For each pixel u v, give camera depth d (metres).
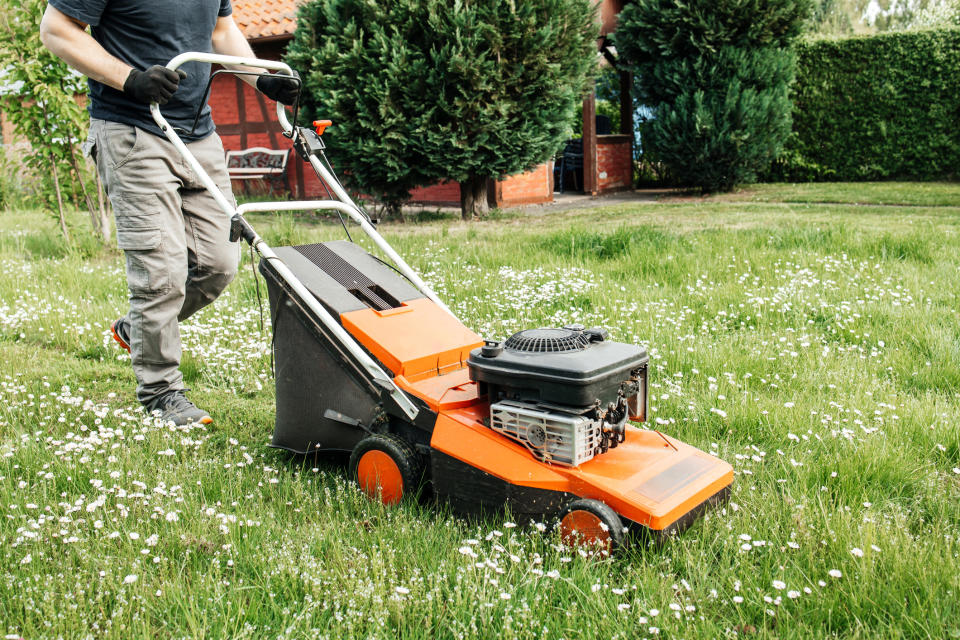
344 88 9.95
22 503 2.98
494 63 9.75
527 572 2.43
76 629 2.24
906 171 16.53
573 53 10.16
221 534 2.80
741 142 13.55
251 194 14.69
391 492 3.05
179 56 3.43
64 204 9.33
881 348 4.89
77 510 2.89
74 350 5.35
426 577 2.51
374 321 3.23
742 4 12.99
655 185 18.19
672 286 6.56
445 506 2.93
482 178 11.44
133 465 3.32
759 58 13.31
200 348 4.94
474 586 2.35
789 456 3.43
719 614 2.38
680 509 2.58
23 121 8.65
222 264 4.09
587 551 2.58
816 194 13.80
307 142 3.85
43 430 3.80
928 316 5.36
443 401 2.93
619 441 2.89
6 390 4.22
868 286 6.14
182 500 2.89
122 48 3.67
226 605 2.34
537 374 2.68
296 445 3.43
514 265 7.38
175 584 2.44
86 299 6.55
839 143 16.89
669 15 13.31
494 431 2.83
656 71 13.77
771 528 2.77
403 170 10.16
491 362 2.80
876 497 3.11
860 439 3.47
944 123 15.92
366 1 9.73
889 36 15.98
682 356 4.61
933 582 2.43
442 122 10.01
